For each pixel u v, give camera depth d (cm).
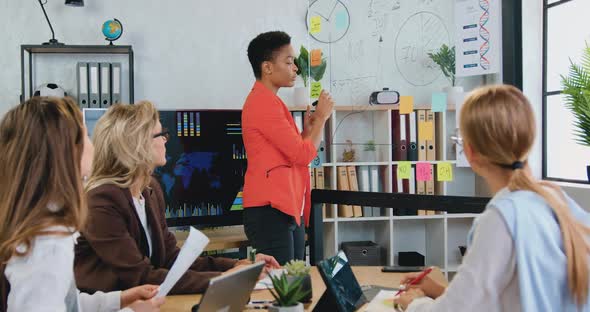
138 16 431
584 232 125
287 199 289
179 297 193
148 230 217
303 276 179
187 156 381
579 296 121
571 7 370
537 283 120
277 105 290
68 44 423
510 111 129
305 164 291
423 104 330
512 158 130
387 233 357
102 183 202
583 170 388
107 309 175
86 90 399
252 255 220
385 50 339
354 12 345
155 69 434
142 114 211
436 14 329
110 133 207
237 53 445
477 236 127
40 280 114
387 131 338
